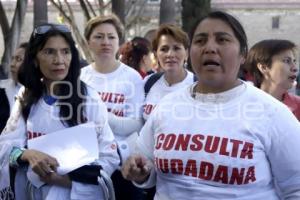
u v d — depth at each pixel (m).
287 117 2.01
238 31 2.04
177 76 3.87
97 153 2.68
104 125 2.80
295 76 3.23
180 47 3.85
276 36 32.56
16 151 2.67
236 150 1.94
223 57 2.01
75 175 2.63
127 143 2.94
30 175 2.65
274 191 2.06
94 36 3.98
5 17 12.04
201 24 2.07
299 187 1.99
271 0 32.25
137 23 28.72
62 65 2.73
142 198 3.12
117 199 3.08
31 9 27.58
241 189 1.96
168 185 2.11
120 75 3.96
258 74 3.30
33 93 2.78
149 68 5.66
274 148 1.99
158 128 2.17
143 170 2.21
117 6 15.01
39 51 2.75
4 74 6.45
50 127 2.71
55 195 2.62
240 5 32.31
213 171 1.96
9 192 2.73
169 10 15.32
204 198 1.97
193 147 2.01
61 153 2.63
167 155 2.07
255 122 1.97
